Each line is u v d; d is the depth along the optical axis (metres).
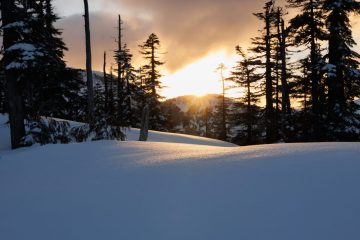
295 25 20.20
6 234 3.15
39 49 14.23
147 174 4.27
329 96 18.11
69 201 3.70
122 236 2.80
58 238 2.94
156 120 38.72
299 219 2.64
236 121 36.25
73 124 18.08
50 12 23.47
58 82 22.06
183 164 4.58
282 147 5.35
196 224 2.79
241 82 35.22
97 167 5.13
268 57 28.11
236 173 3.81
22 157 6.84
